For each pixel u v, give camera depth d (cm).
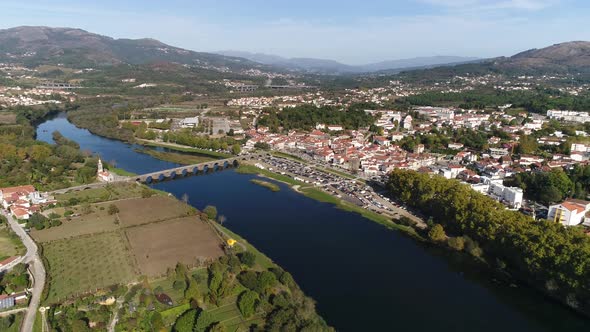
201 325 16125
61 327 16338
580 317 18988
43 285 19350
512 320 18738
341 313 18775
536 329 18125
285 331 15850
